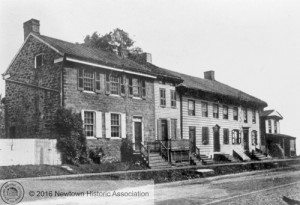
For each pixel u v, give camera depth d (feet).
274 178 76.89
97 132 82.89
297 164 122.62
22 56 88.22
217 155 122.21
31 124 83.87
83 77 81.82
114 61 91.66
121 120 89.61
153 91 101.24
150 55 117.80
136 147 93.56
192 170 83.35
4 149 67.46
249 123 145.38
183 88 109.91
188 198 48.19
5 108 90.84
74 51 83.15
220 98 128.26
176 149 95.76
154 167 84.94
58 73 79.00
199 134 116.98
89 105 82.28
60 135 76.28
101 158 81.76
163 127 104.27
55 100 79.05
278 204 42.93
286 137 159.22
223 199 47.03
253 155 136.67
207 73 157.28
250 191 55.26
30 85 82.17
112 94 88.43
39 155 72.18
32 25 88.12
